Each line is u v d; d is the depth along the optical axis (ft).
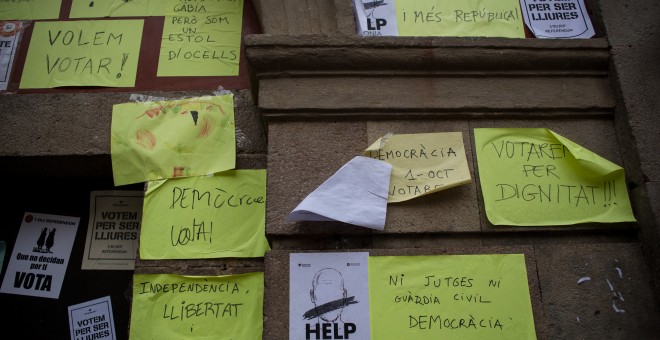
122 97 6.66
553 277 5.28
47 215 6.89
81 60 6.97
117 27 7.18
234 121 6.51
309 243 5.31
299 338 4.91
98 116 6.54
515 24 6.58
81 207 6.93
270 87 5.85
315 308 5.01
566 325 5.12
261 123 6.55
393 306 5.04
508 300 5.11
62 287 6.66
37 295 6.63
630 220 5.51
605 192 5.64
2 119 6.48
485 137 5.79
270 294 5.07
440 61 5.98
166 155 6.29
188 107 6.53
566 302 5.20
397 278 5.14
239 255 5.93
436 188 5.43
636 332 5.14
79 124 6.49
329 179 5.37
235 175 6.28
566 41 6.16
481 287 5.14
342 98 5.82
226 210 6.11
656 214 5.34
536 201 5.52
